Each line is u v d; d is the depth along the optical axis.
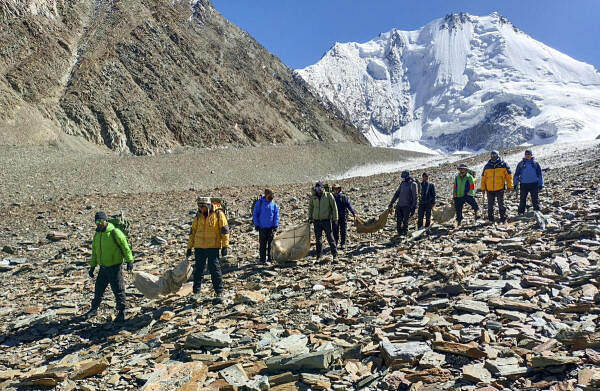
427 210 11.98
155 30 93.81
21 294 9.06
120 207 22.17
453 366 4.08
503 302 5.30
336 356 4.60
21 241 14.55
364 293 6.65
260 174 67.75
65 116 60.69
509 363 3.90
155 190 45.12
